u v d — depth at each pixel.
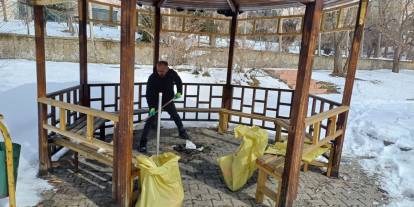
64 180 3.62
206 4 5.58
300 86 2.89
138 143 5.02
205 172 4.11
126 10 2.60
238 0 5.25
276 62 17.98
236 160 3.65
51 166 3.80
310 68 2.87
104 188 3.50
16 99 7.49
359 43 3.82
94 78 11.52
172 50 14.58
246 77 14.26
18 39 14.75
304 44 2.81
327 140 3.71
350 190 3.87
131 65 2.71
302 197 3.58
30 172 3.76
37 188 3.39
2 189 2.62
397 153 5.24
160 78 4.80
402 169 4.54
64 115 3.44
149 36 17.06
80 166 4.02
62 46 15.47
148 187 2.84
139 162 2.86
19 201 3.10
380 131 6.54
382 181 4.20
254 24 5.70
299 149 3.07
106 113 2.99
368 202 3.60
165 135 5.49
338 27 4.23
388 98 12.92
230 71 5.88
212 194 3.54
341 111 3.84
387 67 25.12
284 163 3.11
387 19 22.05
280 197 3.15
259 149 3.74
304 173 4.26
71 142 3.70
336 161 4.14
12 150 2.57
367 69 24.27
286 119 5.21
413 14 21.42
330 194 3.72
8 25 19.38
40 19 3.40
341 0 3.91
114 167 3.09
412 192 3.87
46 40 15.14
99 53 16.11
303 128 3.03
